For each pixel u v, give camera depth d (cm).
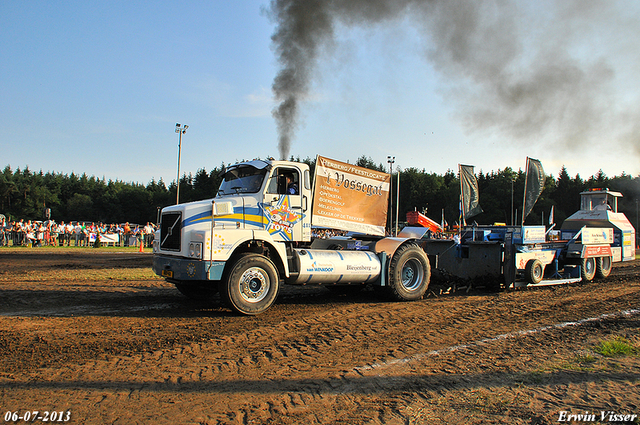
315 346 517
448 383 403
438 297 899
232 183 817
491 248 1014
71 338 527
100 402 344
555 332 600
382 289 847
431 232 1266
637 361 471
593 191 1384
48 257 1817
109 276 1147
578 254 1105
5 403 338
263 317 671
